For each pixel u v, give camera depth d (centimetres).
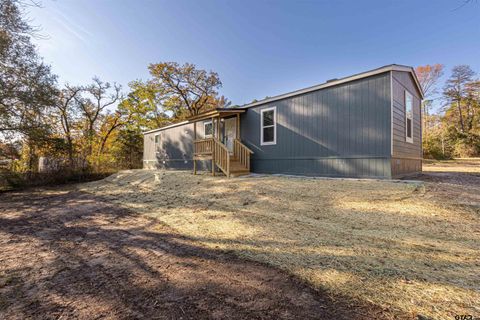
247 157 948
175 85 2398
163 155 1585
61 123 1689
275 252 284
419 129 946
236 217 447
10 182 1113
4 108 1012
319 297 188
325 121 746
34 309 189
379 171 631
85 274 252
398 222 359
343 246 290
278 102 888
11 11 938
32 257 306
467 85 2627
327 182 622
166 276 239
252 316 168
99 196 822
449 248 270
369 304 175
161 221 466
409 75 789
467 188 511
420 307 169
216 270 247
